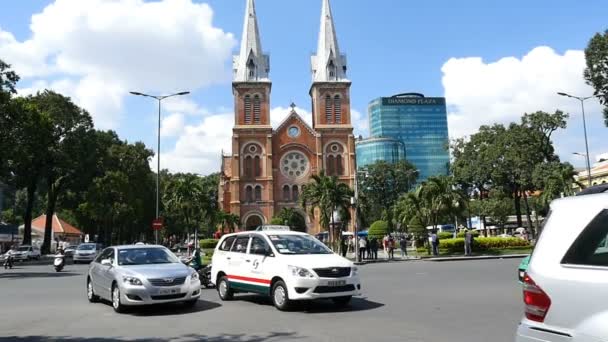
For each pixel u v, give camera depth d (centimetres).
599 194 459
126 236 8762
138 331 1041
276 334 974
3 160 3938
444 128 17100
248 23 8506
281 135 8244
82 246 4425
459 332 956
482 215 6781
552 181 5362
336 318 1145
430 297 1470
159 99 4222
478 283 1825
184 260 2223
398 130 16950
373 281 2003
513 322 1046
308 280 1240
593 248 440
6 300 1602
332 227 4281
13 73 3578
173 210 6334
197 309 1338
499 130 6166
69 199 6731
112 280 1349
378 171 10012
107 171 6159
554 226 474
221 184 9875
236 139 8094
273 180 8094
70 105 5619
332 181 4225
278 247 1375
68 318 1223
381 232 5975
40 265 4075
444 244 3969
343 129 8200
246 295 1631
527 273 476
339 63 8469
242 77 8338
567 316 435
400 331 975
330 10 8625
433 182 4178
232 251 1524
